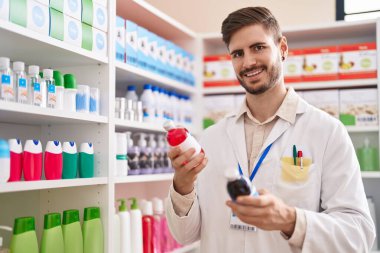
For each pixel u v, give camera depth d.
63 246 1.93
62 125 2.26
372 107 3.03
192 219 1.78
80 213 2.20
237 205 1.28
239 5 3.80
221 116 3.31
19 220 1.76
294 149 1.72
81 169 2.07
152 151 2.75
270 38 1.65
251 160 1.79
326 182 1.67
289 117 1.75
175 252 2.80
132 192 3.18
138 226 2.44
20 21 1.70
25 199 2.20
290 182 1.69
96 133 2.20
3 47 1.87
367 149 3.07
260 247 1.69
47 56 2.05
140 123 2.53
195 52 3.40
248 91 1.70
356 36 3.39
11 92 1.66
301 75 3.18
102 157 2.18
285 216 1.40
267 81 1.66
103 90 2.22
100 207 2.17
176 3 3.97
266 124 1.80
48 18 1.84
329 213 1.60
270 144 1.76
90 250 2.06
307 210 1.55
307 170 1.69
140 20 2.93
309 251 1.46
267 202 1.27
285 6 3.70
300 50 3.18
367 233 1.56
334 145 1.68
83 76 2.26
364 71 3.06
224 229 1.77
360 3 3.70
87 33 2.08
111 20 2.25
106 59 2.20
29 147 1.75
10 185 1.60
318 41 3.51
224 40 1.74
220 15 3.86
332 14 3.65
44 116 1.83
